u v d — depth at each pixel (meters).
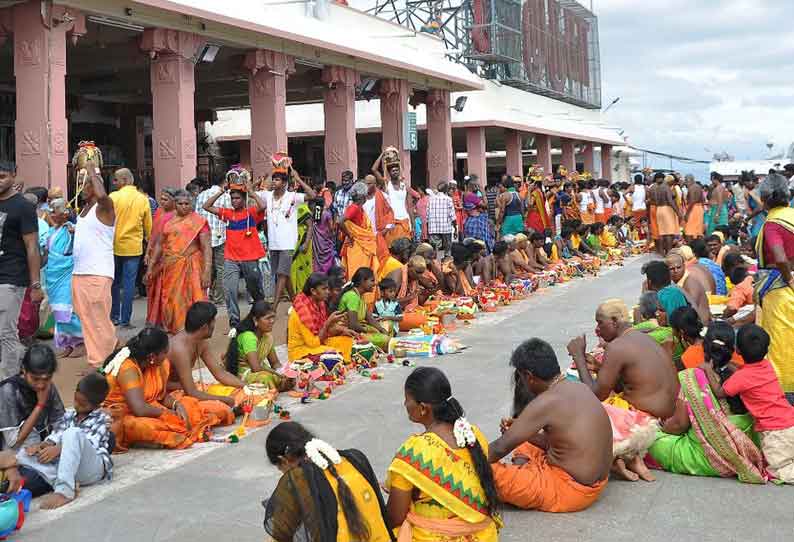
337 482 3.69
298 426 3.83
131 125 23.14
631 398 5.71
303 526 3.61
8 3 11.36
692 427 5.58
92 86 20.47
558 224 21.22
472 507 4.02
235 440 6.36
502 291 12.98
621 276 16.80
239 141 27.91
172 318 9.30
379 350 9.20
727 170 47.38
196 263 9.38
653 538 4.56
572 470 4.88
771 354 6.84
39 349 5.63
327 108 18.16
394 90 19.83
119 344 9.30
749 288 9.35
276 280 11.88
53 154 11.34
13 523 4.73
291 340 8.41
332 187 15.09
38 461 5.35
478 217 17.48
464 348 9.62
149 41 12.96
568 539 4.55
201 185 13.23
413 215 17.48
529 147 36.56
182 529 4.77
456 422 4.07
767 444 5.41
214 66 18.64
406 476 3.97
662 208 19.91
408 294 11.09
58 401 5.80
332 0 18.22
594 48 46.94
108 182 21.44
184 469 5.79
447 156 22.59
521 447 5.27
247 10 14.47
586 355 6.64
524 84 35.47
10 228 7.27
